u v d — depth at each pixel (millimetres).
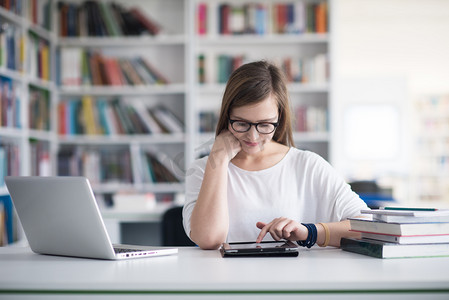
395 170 10000
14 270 1090
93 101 4188
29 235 1346
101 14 4234
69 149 4352
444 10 6570
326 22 4258
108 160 4137
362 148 10078
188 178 1667
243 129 1480
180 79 4438
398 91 9977
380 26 7227
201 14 4301
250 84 1450
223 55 4293
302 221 1676
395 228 1229
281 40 4297
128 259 1235
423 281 935
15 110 3371
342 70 9711
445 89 10852
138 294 935
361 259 1203
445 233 1246
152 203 3482
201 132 4324
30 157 3627
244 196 1657
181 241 2498
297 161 1710
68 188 1181
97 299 942
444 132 10125
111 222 3180
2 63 3160
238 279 955
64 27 4215
